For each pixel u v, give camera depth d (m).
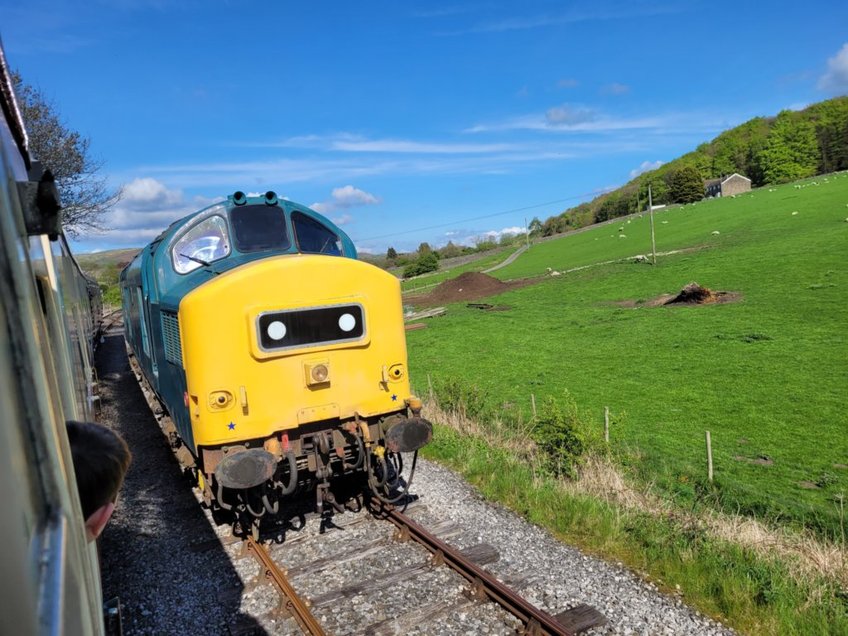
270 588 6.21
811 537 8.04
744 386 16.97
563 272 48.47
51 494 1.13
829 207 51.97
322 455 6.96
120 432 12.58
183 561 6.90
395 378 7.36
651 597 5.92
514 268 60.25
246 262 7.27
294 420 6.73
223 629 5.63
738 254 39.22
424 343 28.36
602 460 10.39
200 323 6.32
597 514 7.54
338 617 5.65
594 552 6.87
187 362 6.48
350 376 7.03
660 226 67.75
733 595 5.82
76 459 2.16
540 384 19.31
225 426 6.41
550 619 5.29
